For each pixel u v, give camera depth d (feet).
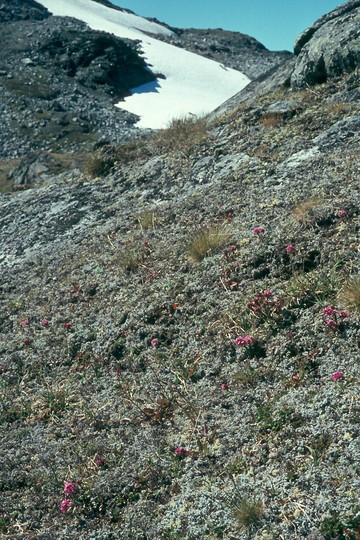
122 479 22.04
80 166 59.26
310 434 20.34
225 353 25.95
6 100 248.11
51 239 45.24
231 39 447.42
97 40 309.63
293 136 43.78
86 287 35.14
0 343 33.19
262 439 21.18
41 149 213.66
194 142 50.39
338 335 23.76
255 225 33.09
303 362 23.45
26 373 30.17
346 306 24.62
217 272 30.48
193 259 32.55
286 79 56.29
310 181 35.70
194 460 21.71
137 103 278.26
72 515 21.58
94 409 26.13
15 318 35.24
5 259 45.06
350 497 17.65
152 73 316.40
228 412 23.13
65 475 23.17
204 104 286.87
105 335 30.22
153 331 28.89
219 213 36.88
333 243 28.55
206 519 19.06
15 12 352.08
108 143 61.21
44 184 60.49
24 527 21.61
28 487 23.31
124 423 24.85
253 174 40.57
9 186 126.52
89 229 44.34
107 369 28.37
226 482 20.16
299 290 26.53
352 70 49.21
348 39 49.85
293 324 25.34
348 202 30.76
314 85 52.34
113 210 45.78
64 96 262.26
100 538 20.26
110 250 38.70
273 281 28.25
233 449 21.45
